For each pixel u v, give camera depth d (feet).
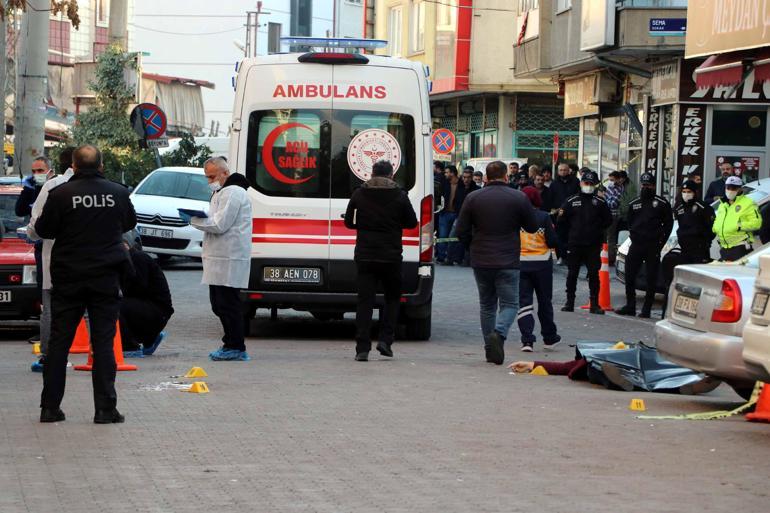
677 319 45.78
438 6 197.06
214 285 54.65
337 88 63.52
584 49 125.70
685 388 49.60
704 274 44.16
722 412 43.96
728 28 94.63
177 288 91.56
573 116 151.43
